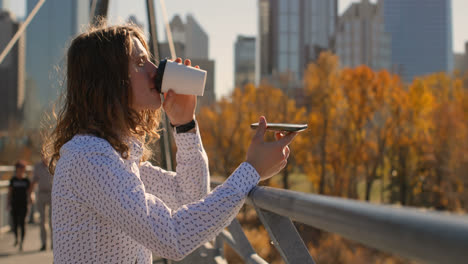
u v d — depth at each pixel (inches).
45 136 44.7
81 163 33.2
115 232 34.9
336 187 1574.8
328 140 1579.7
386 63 4429.1
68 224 34.1
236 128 1400.1
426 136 1600.6
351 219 17.7
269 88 1534.2
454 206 1498.5
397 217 14.6
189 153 44.5
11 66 4303.6
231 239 67.8
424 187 1584.6
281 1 4505.4
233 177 34.7
